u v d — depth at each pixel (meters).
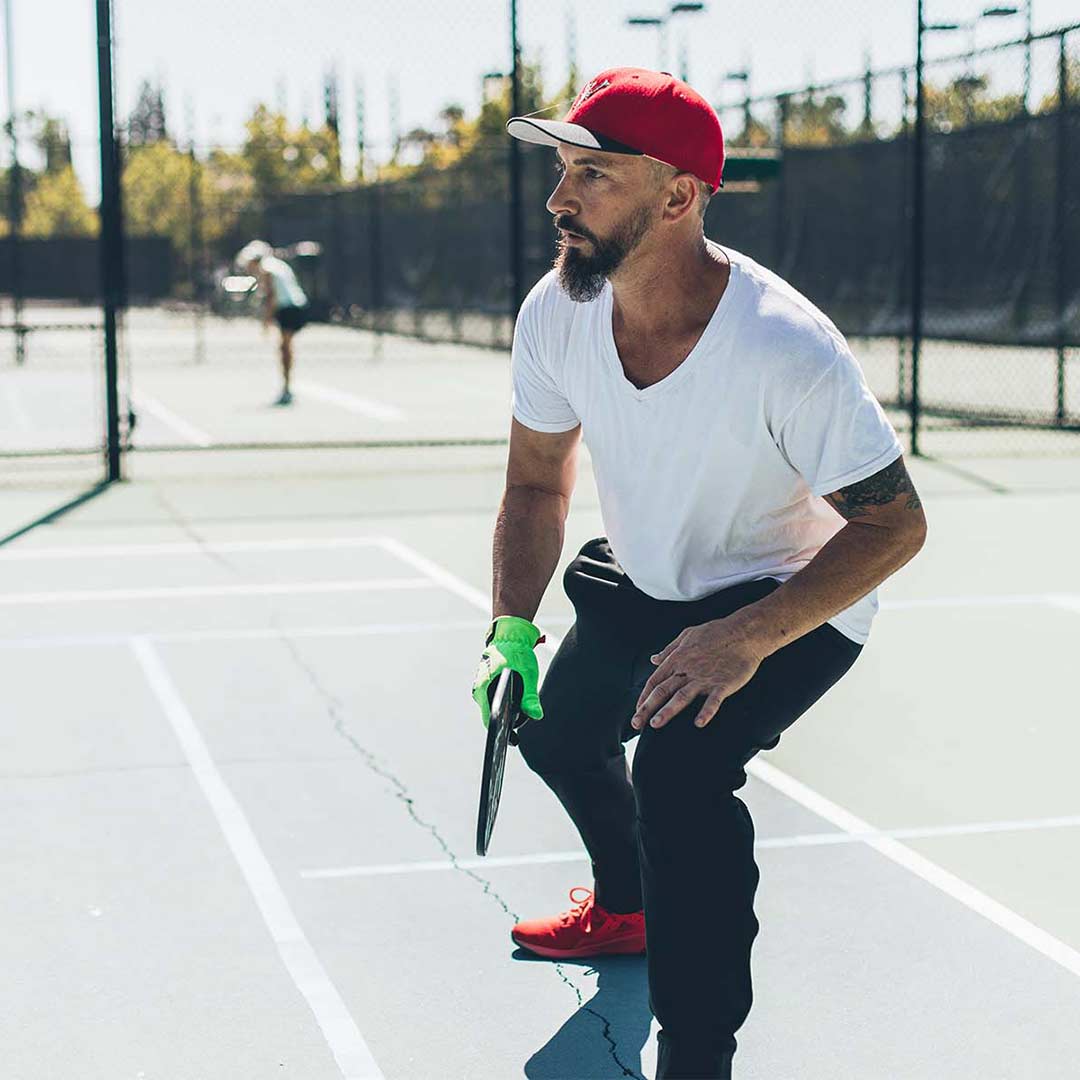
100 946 3.60
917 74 12.52
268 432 15.30
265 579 7.87
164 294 41.09
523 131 2.71
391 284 32.03
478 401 18.69
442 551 8.66
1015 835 4.29
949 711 5.51
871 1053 3.11
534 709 2.87
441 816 4.46
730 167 16.88
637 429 2.81
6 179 43.12
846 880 3.98
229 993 3.37
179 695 5.71
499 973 3.47
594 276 2.66
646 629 2.98
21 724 5.36
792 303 2.69
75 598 7.40
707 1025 2.62
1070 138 18.39
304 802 4.58
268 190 35.34
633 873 3.44
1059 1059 3.08
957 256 20.59
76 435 15.24
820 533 2.98
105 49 11.09
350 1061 3.07
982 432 14.34
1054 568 8.08
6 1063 3.06
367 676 5.98
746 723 2.72
